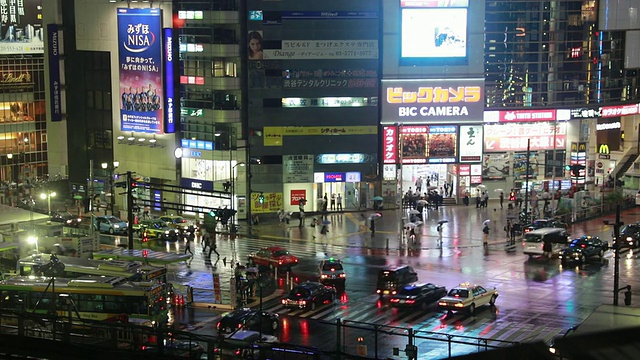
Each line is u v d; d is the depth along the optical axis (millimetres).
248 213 103875
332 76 109750
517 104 118625
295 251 91312
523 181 119312
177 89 111188
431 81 113188
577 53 119875
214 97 108125
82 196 115500
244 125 109062
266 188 110250
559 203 106938
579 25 119250
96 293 59625
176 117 111750
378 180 113375
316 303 67500
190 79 109562
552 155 120562
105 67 117250
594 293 71125
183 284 72562
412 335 44562
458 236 97000
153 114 112625
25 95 140750
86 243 85562
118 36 114438
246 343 44062
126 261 71375
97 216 103000
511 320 62875
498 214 109312
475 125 115125
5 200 116938
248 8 107000
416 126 113875
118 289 59438
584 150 119938
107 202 118438
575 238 91562
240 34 107625
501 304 67938
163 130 111688
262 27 107500
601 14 119688
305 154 110625
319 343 56656
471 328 60625
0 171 138125
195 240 97625
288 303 66875
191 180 111438
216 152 108438
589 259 83688
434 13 112062
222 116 107625
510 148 118812
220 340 40625
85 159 121375
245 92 108625
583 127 121812
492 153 118438
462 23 112625
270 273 80000
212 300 69625
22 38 146750
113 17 114938
